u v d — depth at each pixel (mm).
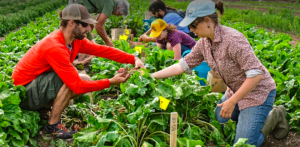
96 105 4375
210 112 3734
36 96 3418
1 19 12570
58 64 3225
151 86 3383
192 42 5789
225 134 3561
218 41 3000
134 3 18719
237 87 3281
